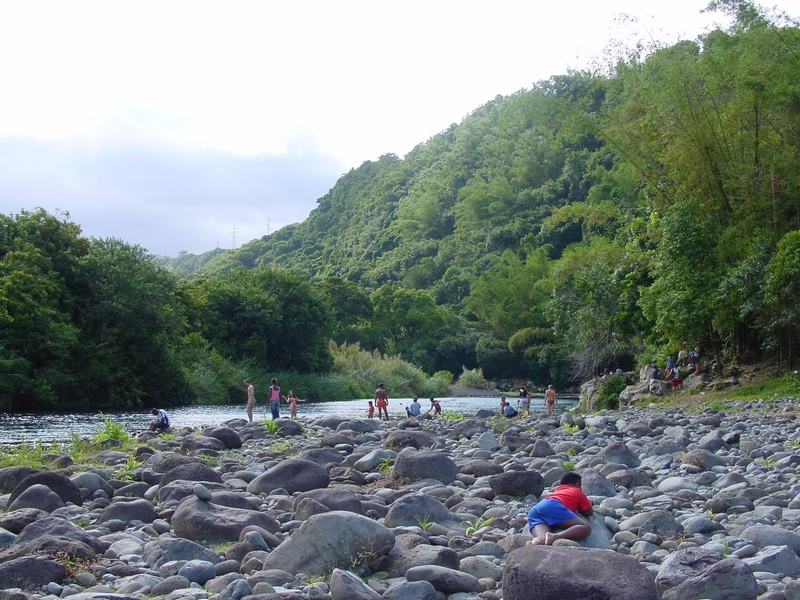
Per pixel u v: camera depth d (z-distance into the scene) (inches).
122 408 1520.7
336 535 238.8
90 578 229.0
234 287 2285.9
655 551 261.9
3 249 1503.4
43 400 1374.3
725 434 592.7
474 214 4586.6
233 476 447.5
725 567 206.8
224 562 245.1
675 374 1110.4
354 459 494.0
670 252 1067.3
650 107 1101.1
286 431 757.3
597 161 3814.0
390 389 2598.4
